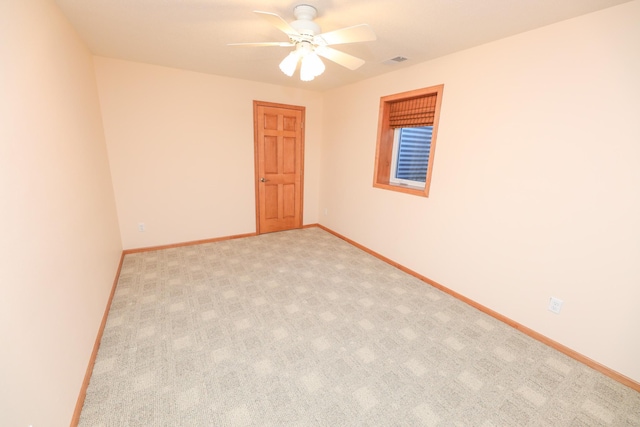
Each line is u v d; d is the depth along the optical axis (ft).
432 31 6.80
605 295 5.86
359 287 9.37
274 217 14.90
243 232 14.14
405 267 10.71
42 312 3.93
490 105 7.50
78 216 6.03
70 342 4.81
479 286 8.25
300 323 7.34
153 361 5.90
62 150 5.46
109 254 8.75
